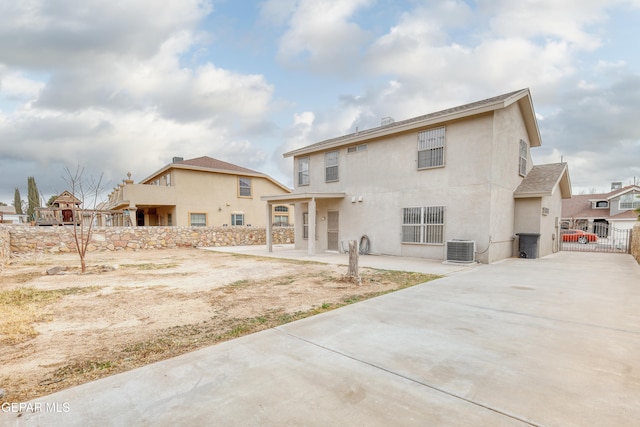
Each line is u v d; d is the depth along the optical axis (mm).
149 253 14992
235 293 6125
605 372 2758
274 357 3098
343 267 9656
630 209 30375
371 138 13258
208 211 22938
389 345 3400
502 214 11109
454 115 10508
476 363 2947
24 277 8133
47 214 22609
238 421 2055
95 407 2227
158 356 3180
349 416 2109
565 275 7957
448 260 10414
